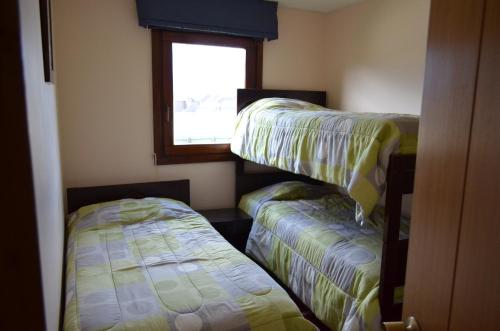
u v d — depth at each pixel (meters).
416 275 0.84
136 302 1.66
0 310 0.70
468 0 0.68
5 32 0.63
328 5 3.41
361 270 2.00
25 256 0.69
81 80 2.94
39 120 0.92
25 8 0.72
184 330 1.50
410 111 2.82
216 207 3.57
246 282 1.87
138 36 3.05
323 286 2.21
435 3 0.76
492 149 0.63
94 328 1.47
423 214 0.81
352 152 1.92
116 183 3.16
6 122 0.65
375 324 1.83
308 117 2.37
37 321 0.72
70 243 2.35
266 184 3.65
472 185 0.68
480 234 0.66
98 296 1.71
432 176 0.78
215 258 2.17
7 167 0.66
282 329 1.63
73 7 2.84
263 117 2.91
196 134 3.39
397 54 2.90
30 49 0.78
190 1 3.05
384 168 1.78
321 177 2.13
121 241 2.37
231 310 1.62
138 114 3.15
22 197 0.68
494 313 0.63
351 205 3.08
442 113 0.75
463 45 0.69
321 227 2.58
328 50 3.68
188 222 2.78
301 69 3.69
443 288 0.76
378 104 3.12
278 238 2.78
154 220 2.77
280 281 2.79
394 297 1.92
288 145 2.48
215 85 3.39
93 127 3.03
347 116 2.13
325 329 2.36
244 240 3.28
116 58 3.01
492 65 0.63
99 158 3.08
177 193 3.30
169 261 2.09
